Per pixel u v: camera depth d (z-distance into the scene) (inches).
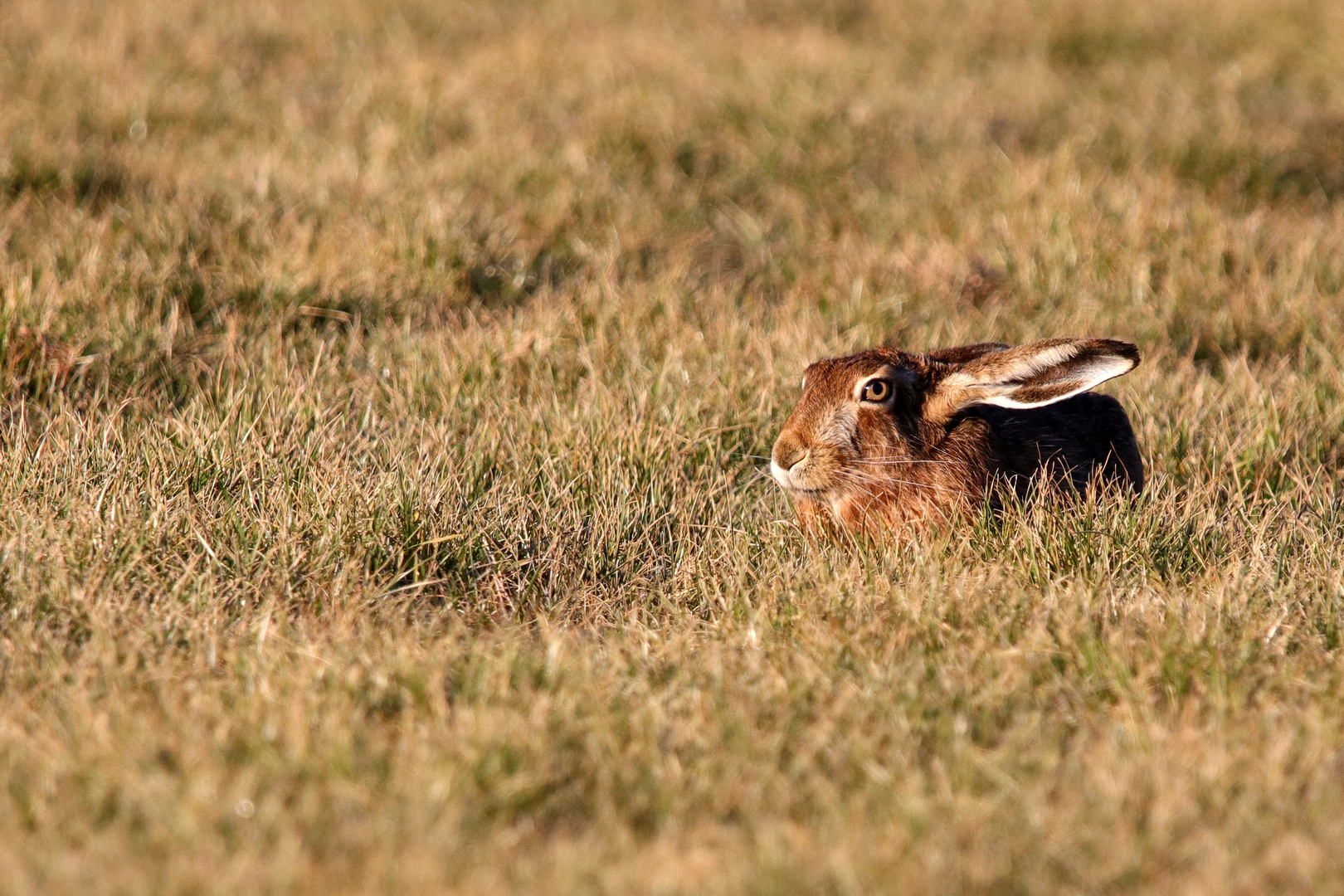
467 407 803.4
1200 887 396.2
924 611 572.4
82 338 826.8
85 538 603.2
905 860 406.9
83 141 1239.5
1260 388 845.2
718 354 872.3
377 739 469.4
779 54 1649.9
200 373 839.7
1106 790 439.8
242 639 552.1
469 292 992.9
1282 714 498.3
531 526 674.8
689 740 482.0
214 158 1226.6
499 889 393.4
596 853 410.9
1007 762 464.8
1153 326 962.7
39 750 459.8
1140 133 1384.1
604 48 1640.0
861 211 1222.3
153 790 432.1
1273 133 1412.4
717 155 1338.6
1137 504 663.8
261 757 451.8
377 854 403.9
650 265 1082.1
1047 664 535.5
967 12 1936.5
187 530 625.6
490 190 1188.5
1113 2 1961.1
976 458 678.5
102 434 704.4
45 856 404.8
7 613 565.3
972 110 1481.3
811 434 668.1
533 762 457.4
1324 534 664.4
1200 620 556.4
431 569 630.5
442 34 1728.6
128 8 1695.4
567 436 745.6
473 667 518.3
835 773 465.1
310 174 1173.1
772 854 400.2
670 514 694.5
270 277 946.7
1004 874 404.5
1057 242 1098.7
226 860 404.2
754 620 580.4
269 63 1593.3
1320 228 1152.8
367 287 959.0
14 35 1572.3
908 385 669.3
